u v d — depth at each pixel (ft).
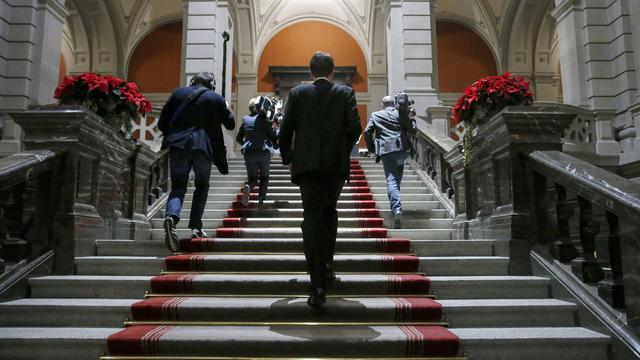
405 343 8.33
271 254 12.60
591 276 9.61
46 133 11.98
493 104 13.24
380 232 15.37
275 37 68.54
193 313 9.52
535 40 59.98
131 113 13.94
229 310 9.50
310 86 10.02
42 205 11.68
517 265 11.48
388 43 37.37
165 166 19.93
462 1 61.31
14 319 9.67
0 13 29.35
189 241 12.91
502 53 61.05
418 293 10.61
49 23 31.04
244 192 18.49
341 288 10.61
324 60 10.23
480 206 14.20
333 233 10.07
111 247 12.70
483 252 12.73
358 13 65.10
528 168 11.79
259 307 9.50
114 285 10.62
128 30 62.08
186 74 34.09
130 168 15.30
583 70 30.48
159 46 64.75
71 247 11.60
